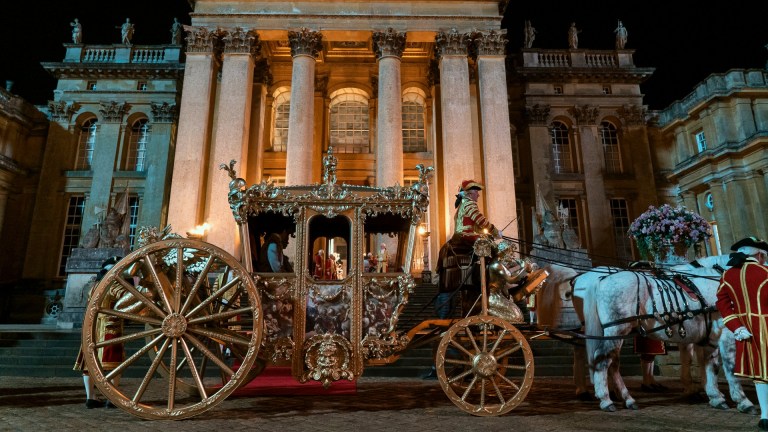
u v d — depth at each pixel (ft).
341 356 19.93
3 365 35.09
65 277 85.71
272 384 27.96
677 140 91.30
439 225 72.74
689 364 24.09
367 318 20.47
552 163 90.58
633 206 89.35
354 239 21.11
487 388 24.90
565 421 18.37
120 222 62.64
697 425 17.72
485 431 16.79
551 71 92.07
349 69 84.89
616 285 21.68
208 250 19.26
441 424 17.84
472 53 72.08
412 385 29.27
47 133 95.04
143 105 91.81
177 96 91.61
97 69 91.71
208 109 67.56
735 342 19.40
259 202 21.08
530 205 88.33
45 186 89.15
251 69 69.67
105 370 20.75
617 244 88.12
